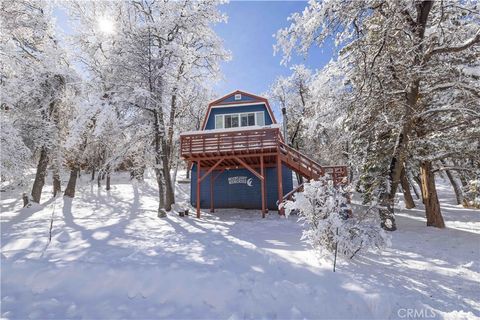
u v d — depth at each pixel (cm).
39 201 1684
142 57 1320
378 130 1055
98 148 1800
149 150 1423
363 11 877
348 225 573
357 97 980
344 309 405
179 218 1262
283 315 396
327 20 870
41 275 515
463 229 986
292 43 897
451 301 422
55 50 1650
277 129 1264
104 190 2236
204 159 1319
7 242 786
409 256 648
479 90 832
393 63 946
